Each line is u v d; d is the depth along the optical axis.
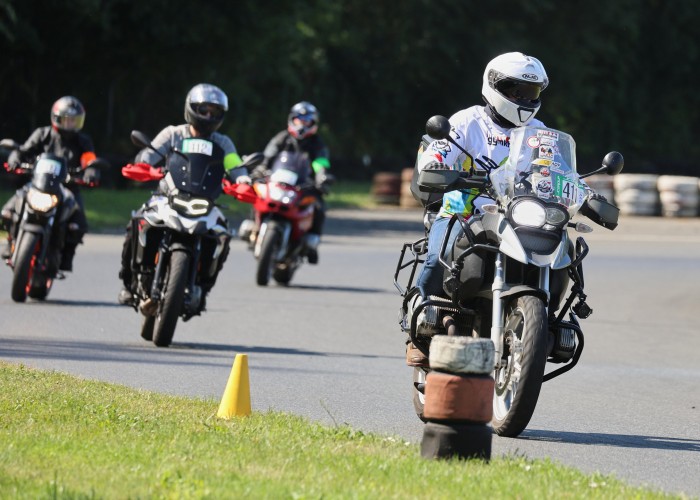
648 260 92.50
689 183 142.62
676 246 106.31
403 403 33.66
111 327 47.12
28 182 54.41
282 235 64.94
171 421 26.67
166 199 42.12
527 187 28.45
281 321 52.25
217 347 43.66
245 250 85.62
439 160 29.52
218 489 19.97
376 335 49.78
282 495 19.67
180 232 41.44
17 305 52.12
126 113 148.00
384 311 57.62
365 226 115.81
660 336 54.84
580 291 28.30
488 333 29.23
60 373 33.69
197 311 42.81
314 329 50.44
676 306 66.75
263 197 64.75
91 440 23.91
